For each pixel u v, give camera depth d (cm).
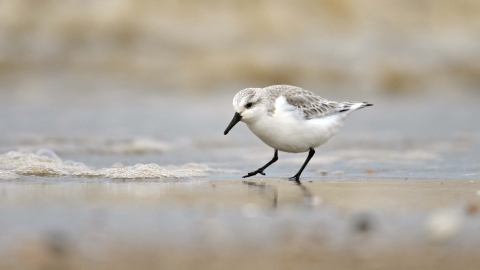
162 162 1248
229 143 1527
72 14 2661
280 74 2517
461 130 1780
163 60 2556
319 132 1027
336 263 574
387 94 2528
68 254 583
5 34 2616
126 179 1001
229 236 646
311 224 694
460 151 1421
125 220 698
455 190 909
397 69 2608
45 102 2136
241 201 812
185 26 2672
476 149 1450
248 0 2762
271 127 1009
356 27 2803
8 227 658
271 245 620
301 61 2583
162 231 658
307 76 2542
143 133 1631
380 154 1373
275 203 802
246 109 1005
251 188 921
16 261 559
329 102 1050
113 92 2317
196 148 1453
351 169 1168
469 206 779
